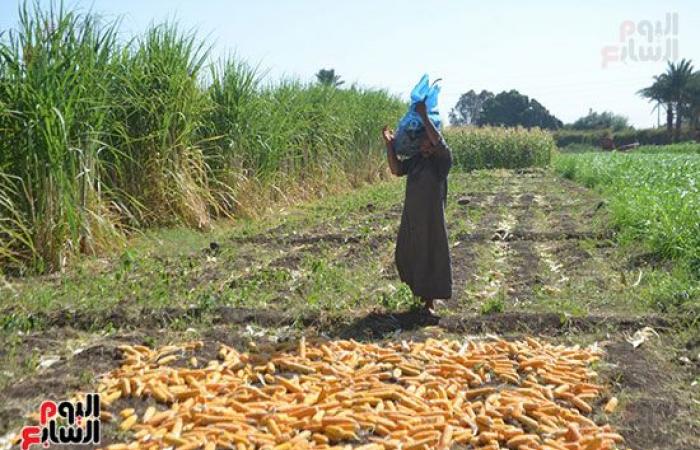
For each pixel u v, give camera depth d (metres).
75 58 8.24
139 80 10.01
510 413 4.12
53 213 7.64
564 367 4.86
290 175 14.61
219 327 5.78
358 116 19.09
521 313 6.09
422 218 6.12
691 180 12.57
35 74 7.75
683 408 4.36
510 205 14.95
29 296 6.35
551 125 83.19
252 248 9.45
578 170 22.84
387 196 16.22
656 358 5.20
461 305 6.71
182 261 8.34
